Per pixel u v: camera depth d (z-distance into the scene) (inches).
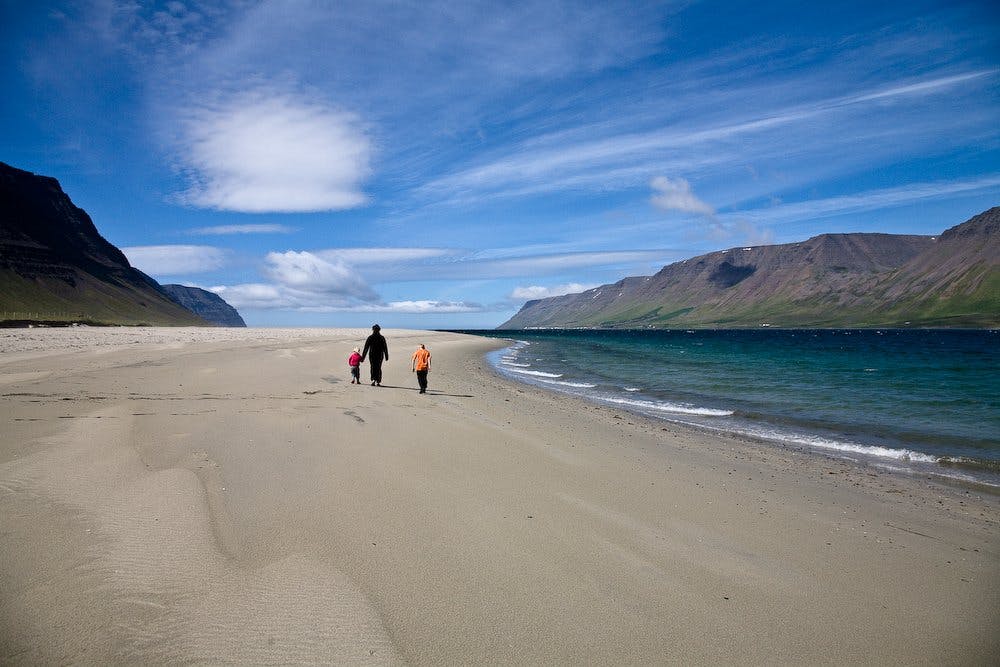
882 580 225.1
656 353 2380.7
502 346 3061.0
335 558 210.7
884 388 1016.2
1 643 147.3
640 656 162.2
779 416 703.1
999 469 442.0
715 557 238.2
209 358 1043.9
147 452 339.6
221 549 211.6
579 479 344.8
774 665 161.6
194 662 144.9
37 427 391.2
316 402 577.6
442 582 198.2
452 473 334.3
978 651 174.9
